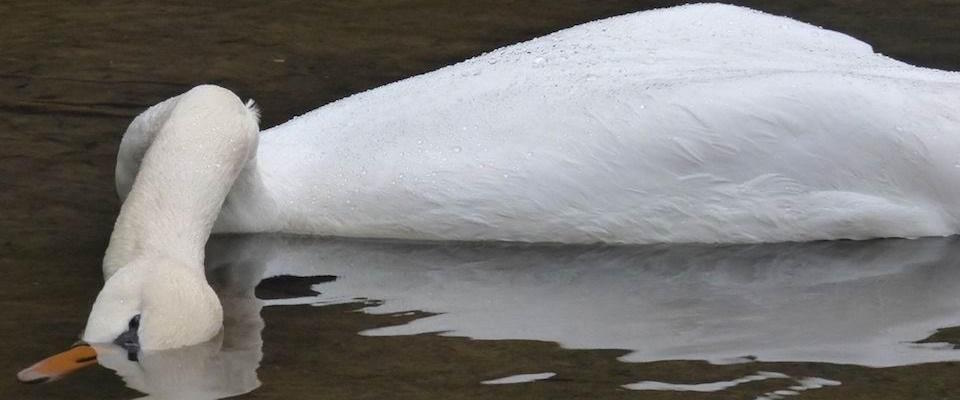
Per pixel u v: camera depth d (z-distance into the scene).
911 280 26.44
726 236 27.86
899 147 27.30
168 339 22.98
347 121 29.64
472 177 27.94
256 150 27.72
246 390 22.00
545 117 28.09
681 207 27.70
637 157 27.53
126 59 37.97
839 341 23.95
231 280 26.70
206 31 40.22
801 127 27.31
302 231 28.84
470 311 25.33
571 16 41.34
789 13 40.00
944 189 27.48
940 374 22.69
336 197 28.59
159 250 24.05
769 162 27.45
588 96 28.23
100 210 29.19
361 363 23.09
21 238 27.89
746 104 27.34
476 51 38.66
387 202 28.31
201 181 25.31
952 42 37.31
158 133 26.16
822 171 27.48
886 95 27.38
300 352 23.52
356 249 28.14
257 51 38.62
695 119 27.39
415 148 28.44
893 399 21.84
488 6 42.41
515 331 24.42
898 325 24.62
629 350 23.67
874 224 27.75
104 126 33.41
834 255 27.50
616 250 27.91
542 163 27.78
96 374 22.27
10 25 40.66
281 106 34.50
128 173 28.12
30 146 32.22
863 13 39.78
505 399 21.81
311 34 40.03
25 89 35.72
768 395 21.94
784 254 27.59
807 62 29.48
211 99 26.53
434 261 27.56
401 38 39.72
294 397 21.83
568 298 25.89
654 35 30.31
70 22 40.94
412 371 22.81
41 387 21.91
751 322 24.83
